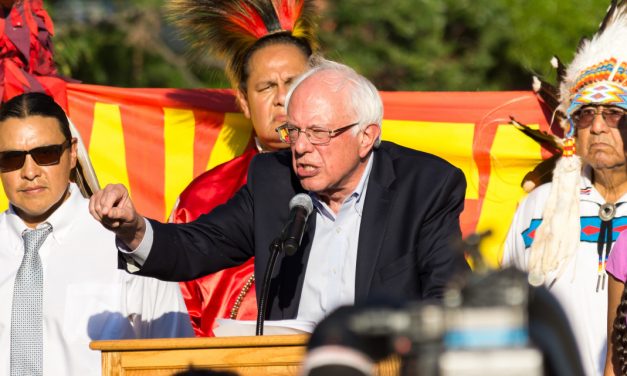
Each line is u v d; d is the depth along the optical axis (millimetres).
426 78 30500
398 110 15680
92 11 30734
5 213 11867
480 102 15547
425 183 10562
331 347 4332
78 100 15766
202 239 10742
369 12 30375
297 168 10398
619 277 10383
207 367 9188
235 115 15914
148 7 30719
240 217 11070
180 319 11664
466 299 4246
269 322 9797
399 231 10414
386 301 4531
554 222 12078
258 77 13727
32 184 11469
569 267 11922
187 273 10570
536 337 4254
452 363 4129
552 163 14445
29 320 11242
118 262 10305
